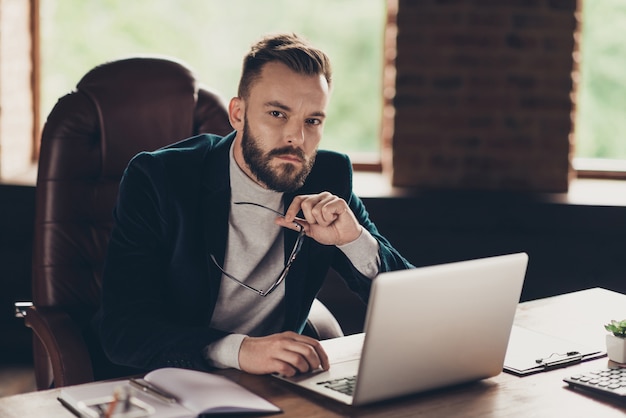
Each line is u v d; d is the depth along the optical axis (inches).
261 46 65.6
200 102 87.1
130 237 67.7
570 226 118.1
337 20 140.3
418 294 50.9
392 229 120.6
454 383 56.2
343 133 141.5
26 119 138.9
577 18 123.2
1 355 128.1
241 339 59.1
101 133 82.4
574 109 124.6
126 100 83.3
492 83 123.3
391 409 52.5
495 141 124.4
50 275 80.5
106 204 83.0
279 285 71.7
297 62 64.2
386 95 133.5
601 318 74.3
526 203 118.2
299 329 74.1
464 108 123.8
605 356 63.9
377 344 50.6
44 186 80.9
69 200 81.3
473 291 53.7
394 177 126.0
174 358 59.6
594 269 119.3
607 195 123.3
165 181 68.6
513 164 124.8
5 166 131.4
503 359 58.0
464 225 119.3
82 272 82.0
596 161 135.9
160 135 84.4
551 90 123.5
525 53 122.7
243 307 71.7
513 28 122.2
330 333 78.2
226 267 70.6
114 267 66.6
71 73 143.6
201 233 69.2
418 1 122.3
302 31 141.7
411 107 124.4
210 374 54.7
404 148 125.3
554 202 118.4
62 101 82.5
